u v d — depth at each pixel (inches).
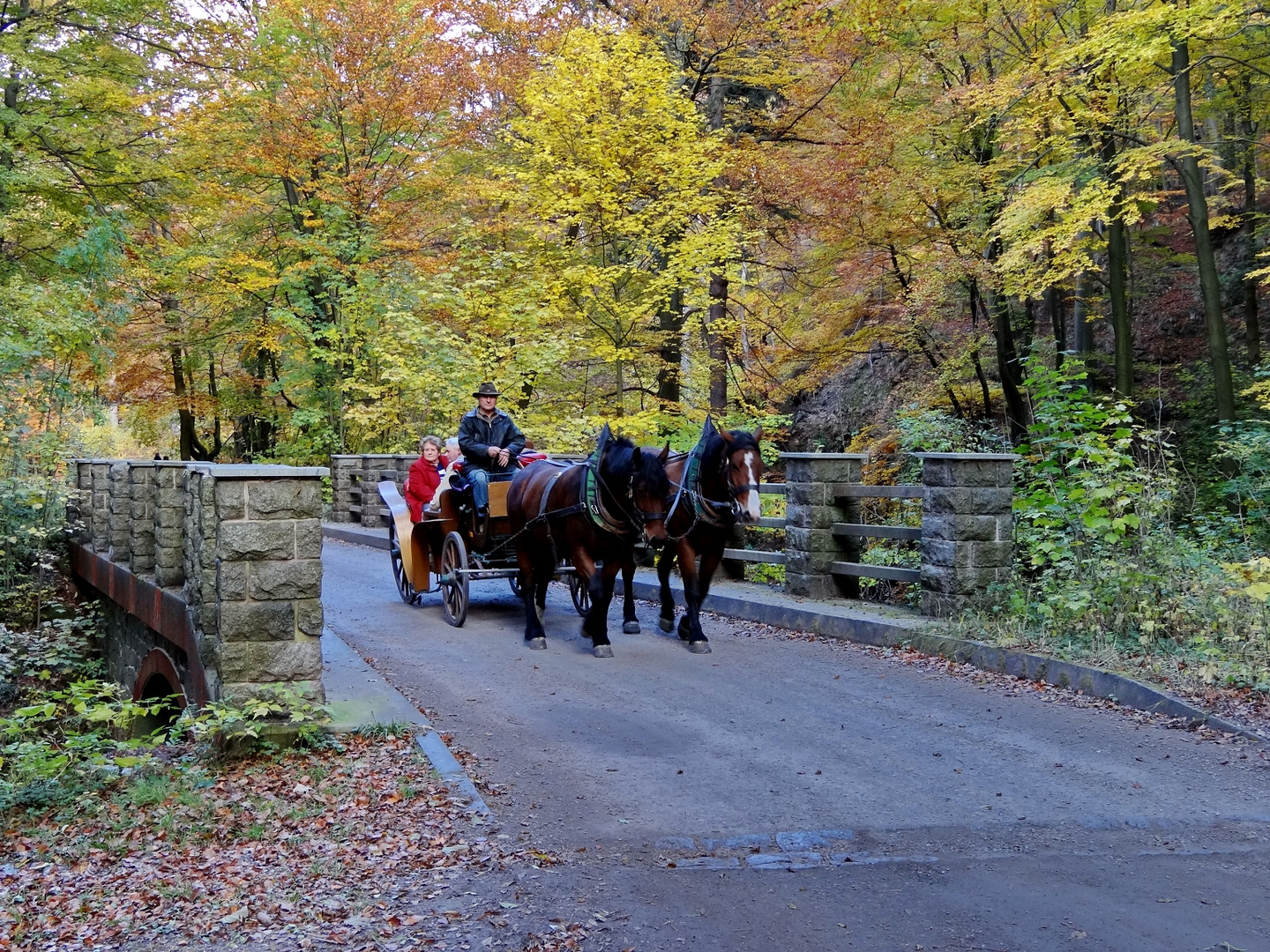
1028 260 660.7
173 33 898.7
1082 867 203.8
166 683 458.6
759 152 783.1
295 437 1124.5
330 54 922.7
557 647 414.3
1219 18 518.9
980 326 840.3
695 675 365.4
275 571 283.0
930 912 183.8
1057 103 638.5
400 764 260.8
